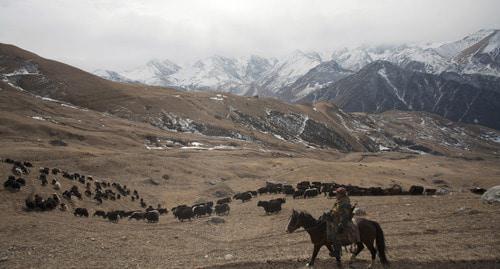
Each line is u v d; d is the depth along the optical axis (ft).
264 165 351.05
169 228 117.70
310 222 58.13
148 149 384.27
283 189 193.77
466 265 59.06
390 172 319.06
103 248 86.07
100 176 240.73
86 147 337.72
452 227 84.23
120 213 151.33
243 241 90.02
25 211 126.52
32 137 337.93
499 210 99.86
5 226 103.24
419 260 61.46
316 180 260.01
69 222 119.44
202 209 144.66
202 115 639.76
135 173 255.50
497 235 75.97
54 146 311.47
